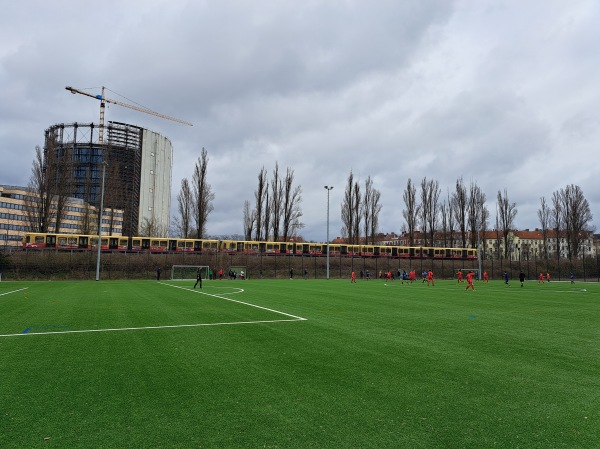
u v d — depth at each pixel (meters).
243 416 5.08
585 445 4.36
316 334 11.01
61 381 6.54
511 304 20.67
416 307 18.48
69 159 58.94
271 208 70.62
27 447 4.19
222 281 45.53
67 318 13.73
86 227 62.59
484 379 6.83
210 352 8.71
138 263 53.66
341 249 68.12
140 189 106.19
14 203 93.69
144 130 108.19
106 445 4.25
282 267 63.41
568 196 74.81
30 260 47.81
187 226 64.12
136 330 11.46
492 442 4.41
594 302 22.27
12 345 9.34
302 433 4.59
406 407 5.46
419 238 83.25
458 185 78.06
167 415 5.10
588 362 8.10
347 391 6.11
